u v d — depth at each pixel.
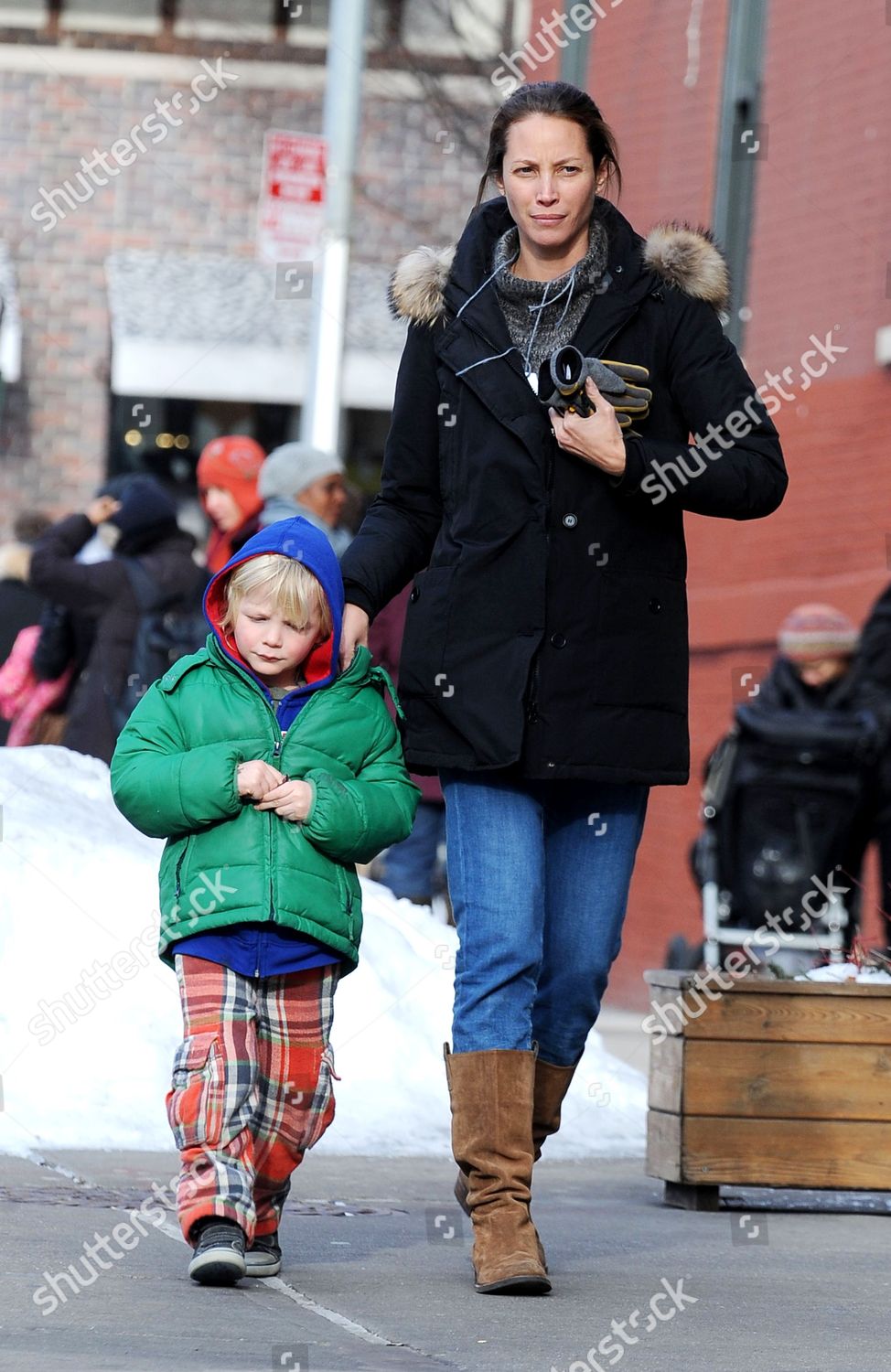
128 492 15.16
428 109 27.58
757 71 18.81
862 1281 7.40
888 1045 9.05
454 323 6.97
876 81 17.25
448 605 6.86
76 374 28.94
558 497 6.83
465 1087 6.85
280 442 28.67
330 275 16.72
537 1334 6.18
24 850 10.70
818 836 14.69
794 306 18.09
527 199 6.82
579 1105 11.27
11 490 28.75
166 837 6.81
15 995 10.20
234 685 6.86
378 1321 6.30
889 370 16.69
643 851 19.39
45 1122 9.64
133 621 14.99
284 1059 6.78
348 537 14.39
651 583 6.93
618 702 6.84
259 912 6.55
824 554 17.23
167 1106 6.66
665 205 19.95
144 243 29.23
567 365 6.67
